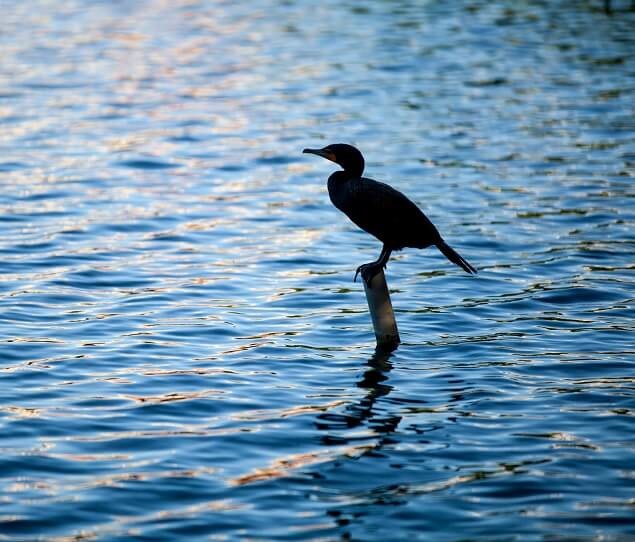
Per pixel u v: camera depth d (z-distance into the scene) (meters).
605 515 8.91
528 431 10.63
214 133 24.88
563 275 15.99
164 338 13.28
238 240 17.73
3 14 41.06
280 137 24.53
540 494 9.29
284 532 8.66
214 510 9.02
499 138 24.31
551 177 21.33
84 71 31.30
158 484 9.46
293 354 12.86
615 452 10.13
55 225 18.20
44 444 10.25
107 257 16.62
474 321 14.11
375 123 25.73
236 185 21.05
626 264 16.45
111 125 25.39
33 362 12.38
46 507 9.02
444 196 20.16
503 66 31.98
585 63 32.25
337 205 12.55
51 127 25.06
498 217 18.94
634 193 20.20
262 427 10.72
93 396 11.45
